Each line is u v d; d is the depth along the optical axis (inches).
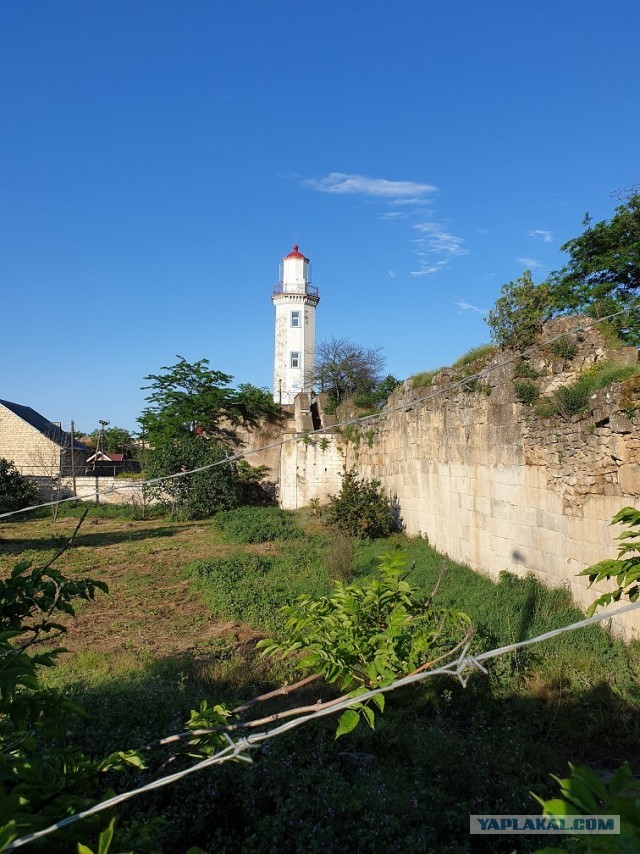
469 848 172.4
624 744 233.0
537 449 419.5
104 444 2197.3
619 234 720.3
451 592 442.3
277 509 1058.7
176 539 866.1
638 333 523.8
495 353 498.3
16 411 1715.1
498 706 258.5
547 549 406.9
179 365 1359.5
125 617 452.4
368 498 774.5
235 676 305.7
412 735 234.8
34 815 94.5
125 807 175.8
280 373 2172.7
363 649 138.4
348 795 189.9
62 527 1031.6
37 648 371.6
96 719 232.7
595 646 307.6
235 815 194.7
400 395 778.8
